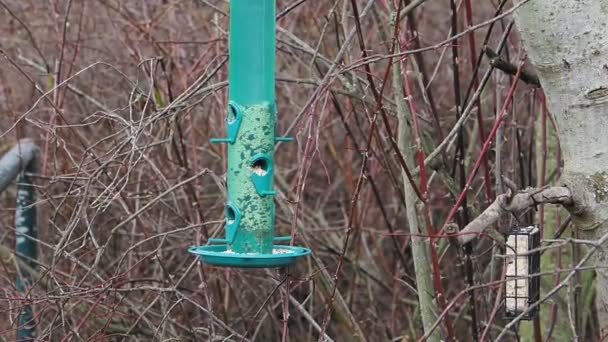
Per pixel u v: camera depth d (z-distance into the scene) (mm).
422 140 7340
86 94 9109
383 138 8312
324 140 9758
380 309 9688
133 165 6605
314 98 6863
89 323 7965
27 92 10141
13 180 8062
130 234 8227
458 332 9039
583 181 5398
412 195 6918
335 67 6836
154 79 7695
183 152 8273
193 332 7754
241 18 5957
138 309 8070
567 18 5301
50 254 8750
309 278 7055
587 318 8266
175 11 9711
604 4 5285
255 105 5938
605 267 4816
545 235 7637
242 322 8688
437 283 6234
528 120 8898
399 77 6984
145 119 7242
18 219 7871
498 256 4949
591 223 5438
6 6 9312
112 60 9445
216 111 9547
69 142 8875
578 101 5367
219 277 8734
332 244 9484
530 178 7863
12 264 8195
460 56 8875
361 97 7352
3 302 7707
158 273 8609
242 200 5895
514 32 9438
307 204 10562
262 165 5945
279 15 7117
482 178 8320
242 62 5965
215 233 7453
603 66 5293
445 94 9492
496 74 7805
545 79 5523
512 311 5809
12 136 9594
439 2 11477
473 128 8930
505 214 6000
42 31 10297
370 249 10422
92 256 8375
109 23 10180
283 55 9836
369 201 9609
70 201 8461
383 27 8125
